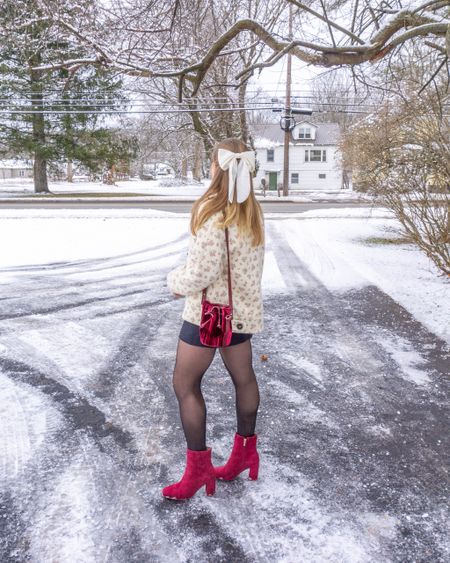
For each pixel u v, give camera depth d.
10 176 83.38
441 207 7.98
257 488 2.72
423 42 8.52
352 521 2.46
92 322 5.70
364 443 3.21
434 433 3.34
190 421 2.48
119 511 2.51
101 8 8.45
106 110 26.39
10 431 3.29
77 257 9.97
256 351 4.84
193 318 2.41
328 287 7.50
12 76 27.62
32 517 2.46
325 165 51.53
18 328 5.44
